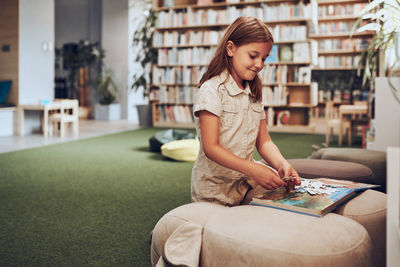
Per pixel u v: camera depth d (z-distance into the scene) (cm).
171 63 841
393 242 83
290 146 557
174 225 122
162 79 852
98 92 1006
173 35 838
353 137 609
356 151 271
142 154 493
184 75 831
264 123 162
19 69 686
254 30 131
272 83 753
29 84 707
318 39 895
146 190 312
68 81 1074
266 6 753
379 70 402
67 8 1102
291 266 97
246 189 157
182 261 108
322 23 868
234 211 122
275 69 753
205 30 833
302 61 736
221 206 135
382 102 348
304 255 97
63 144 573
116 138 648
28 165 414
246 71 135
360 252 101
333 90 870
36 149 523
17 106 685
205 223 119
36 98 722
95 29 1074
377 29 291
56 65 1088
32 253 188
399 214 83
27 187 320
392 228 83
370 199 140
